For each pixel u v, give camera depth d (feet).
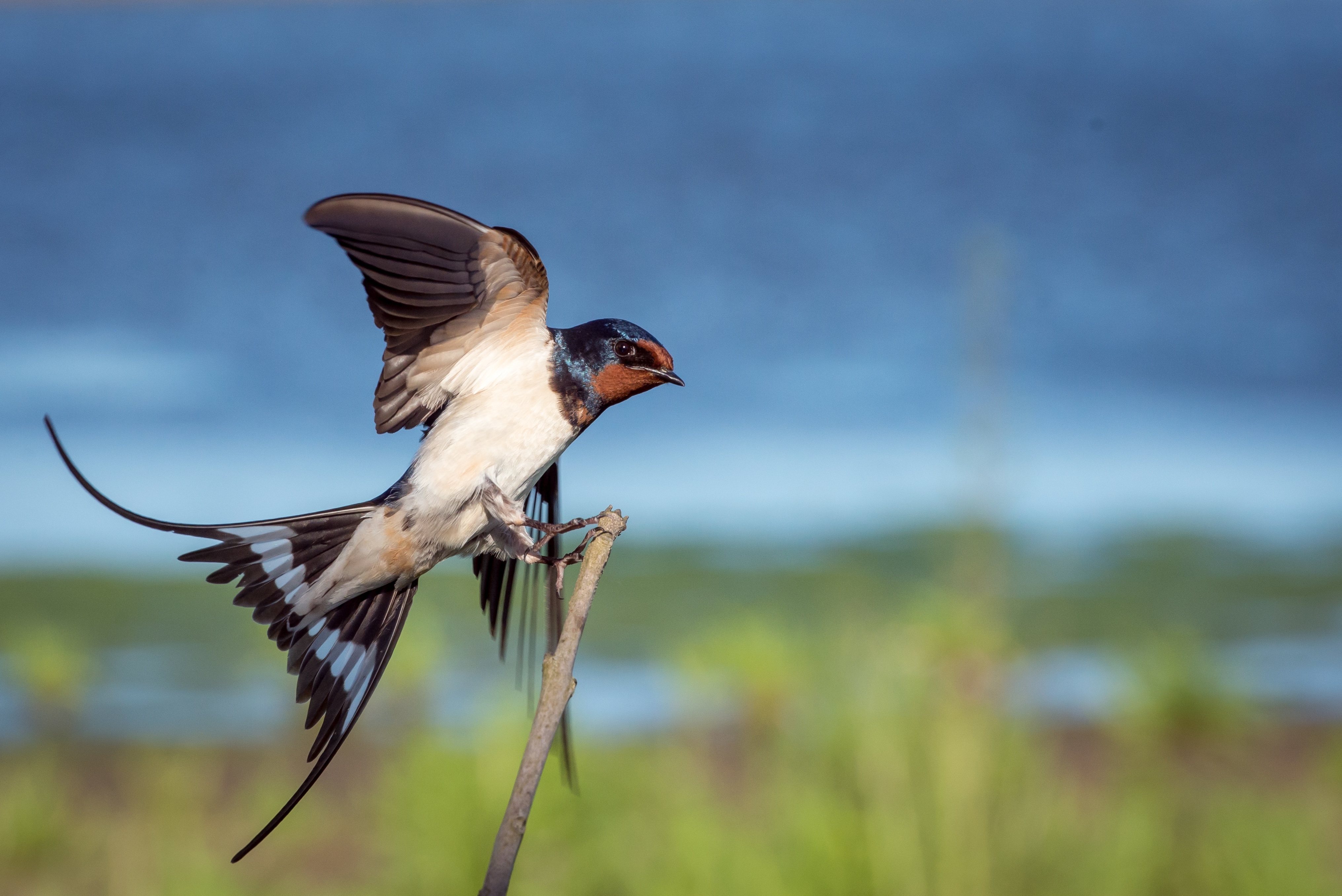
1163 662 38.42
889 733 23.15
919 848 22.35
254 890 28.48
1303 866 25.36
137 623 50.75
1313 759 36.45
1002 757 23.21
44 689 41.68
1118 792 28.27
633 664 45.14
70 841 30.96
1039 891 22.94
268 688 44.29
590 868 26.23
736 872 23.20
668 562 56.75
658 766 28.71
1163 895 25.14
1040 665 44.16
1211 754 36.58
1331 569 54.80
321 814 33.30
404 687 40.40
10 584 54.29
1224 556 56.65
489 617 16.79
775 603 50.80
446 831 26.40
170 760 37.11
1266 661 45.14
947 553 27.40
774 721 34.17
